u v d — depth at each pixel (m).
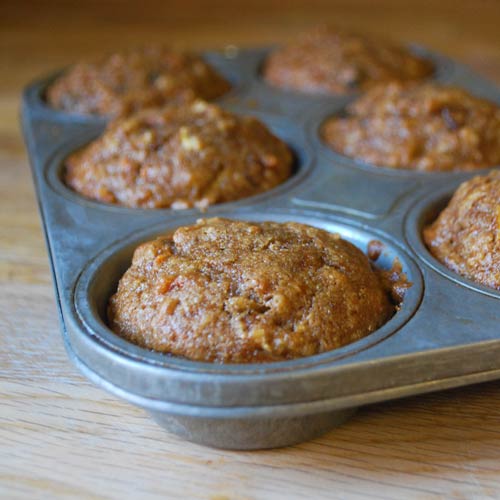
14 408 0.23
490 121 0.30
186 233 0.24
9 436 0.23
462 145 0.29
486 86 0.35
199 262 0.23
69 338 0.23
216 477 0.22
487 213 0.25
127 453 0.22
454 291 0.24
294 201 0.28
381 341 0.22
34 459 0.22
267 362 0.22
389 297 0.24
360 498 0.21
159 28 0.48
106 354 0.22
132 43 0.45
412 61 0.37
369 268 0.24
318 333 0.23
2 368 0.24
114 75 0.34
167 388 0.21
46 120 0.34
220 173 0.28
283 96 0.35
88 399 0.24
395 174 0.29
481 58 0.42
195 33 0.47
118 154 0.29
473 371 0.22
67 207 0.28
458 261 0.25
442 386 0.22
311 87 0.36
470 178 0.28
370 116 0.31
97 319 0.23
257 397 0.21
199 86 0.35
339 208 0.27
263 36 0.46
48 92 0.36
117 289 0.24
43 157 0.31
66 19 0.50
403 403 0.23
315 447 0.22
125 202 0.28
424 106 0.30
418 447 0.22
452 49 0.43
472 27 0.47
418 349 0.22
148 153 0.28
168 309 0.23
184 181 0.28
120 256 0.25
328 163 0.30
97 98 0.34
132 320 0.23
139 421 0.23
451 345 0.22
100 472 0.22
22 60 0.43
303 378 0.21
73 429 0.23
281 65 0.37
